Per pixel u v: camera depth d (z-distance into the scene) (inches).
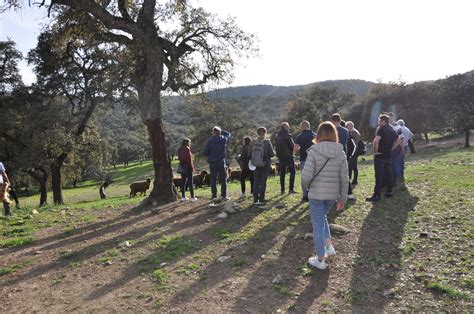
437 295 149.9
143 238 265.0
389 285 161.9
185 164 410.3
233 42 510.0
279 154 385.1
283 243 225.1
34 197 1637.6
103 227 317.7
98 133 1055.0
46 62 840.3
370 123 1638.8
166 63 475.2
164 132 431.2
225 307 155.1
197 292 170.9
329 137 178.1
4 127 885.8
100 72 788.6
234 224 277.7
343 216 268.4
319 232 181.6
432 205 278.2
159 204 409.7
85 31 425.7
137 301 167.0
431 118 1357.0
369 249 203.6
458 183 356.2
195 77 538.0
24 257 247.0
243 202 355.3
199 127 1444.4
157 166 425.4
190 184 418.6
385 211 273.3
